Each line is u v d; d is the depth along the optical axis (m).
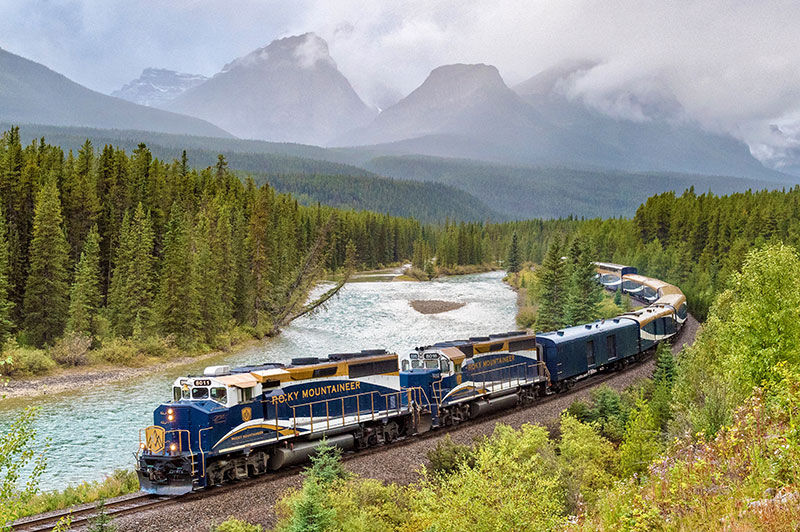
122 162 87.12
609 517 13.07
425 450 30.47
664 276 116.25
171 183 96.56
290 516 20.42
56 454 34.88
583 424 30.27
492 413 37.66
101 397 50.56
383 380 32.12
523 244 197.12
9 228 70.88
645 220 149.00
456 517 17.41
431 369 34.69
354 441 30.50
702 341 38.09
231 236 88.12
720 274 93.06
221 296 81.94
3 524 14.23
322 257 107.75
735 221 119.06
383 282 156.88
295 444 27.66
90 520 19.23
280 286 92.75
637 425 25.05
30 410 15.65
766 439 12.03
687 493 11.22
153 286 76.31
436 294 128.50
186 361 67.38
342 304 110.88
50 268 65.88
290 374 28.02
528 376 40.88
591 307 73.06
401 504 22.98
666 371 39.75
